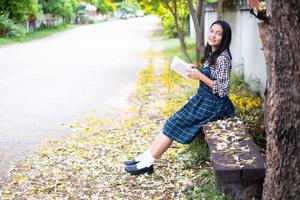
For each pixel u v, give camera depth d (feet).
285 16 10.15
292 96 10.37
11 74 45.47
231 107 16.99
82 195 15.98
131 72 46.96
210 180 15.62
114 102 31.96
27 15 104.47
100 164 18.93
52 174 17.97
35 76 44.21
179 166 18.07
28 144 22.21
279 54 10.39
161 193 15.87
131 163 17.67
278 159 10.78
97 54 65.46
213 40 16.34
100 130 24.53
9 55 63.46
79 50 71.56
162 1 39.93
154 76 43.34
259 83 27.48
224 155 13.56
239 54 35.86
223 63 16.16
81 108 30.17
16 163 19.42
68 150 21.01
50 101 32.45
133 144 21.67
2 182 17.33
